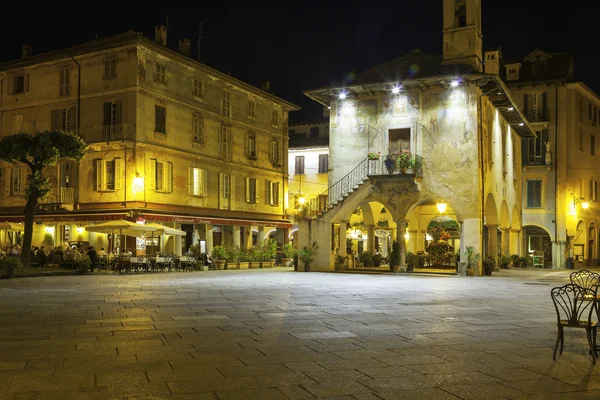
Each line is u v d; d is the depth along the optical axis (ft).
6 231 120.78
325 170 160.86
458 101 91.09
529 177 137.08
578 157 138.00
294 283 71.46
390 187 94.02
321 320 38.65
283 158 153.17
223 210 129.18
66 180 113.19
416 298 53.36
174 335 32.55
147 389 21.24
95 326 35.70
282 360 26.18
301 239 98.37
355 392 21.04
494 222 100.94
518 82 136.46
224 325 36.27
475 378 23.17
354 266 103.19
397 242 93.50
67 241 114.73
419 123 93.30
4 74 121.39
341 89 95.91
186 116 119.03
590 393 21.18
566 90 135.95
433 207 117.91
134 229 95.30
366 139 97.25
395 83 91.30
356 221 148.36
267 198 145.69
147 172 108.17
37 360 25.99
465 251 88.99
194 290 61.00
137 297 53.26
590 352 26.50
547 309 45.44
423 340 31.27
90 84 111.34
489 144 98.12
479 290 62.39
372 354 27.58
